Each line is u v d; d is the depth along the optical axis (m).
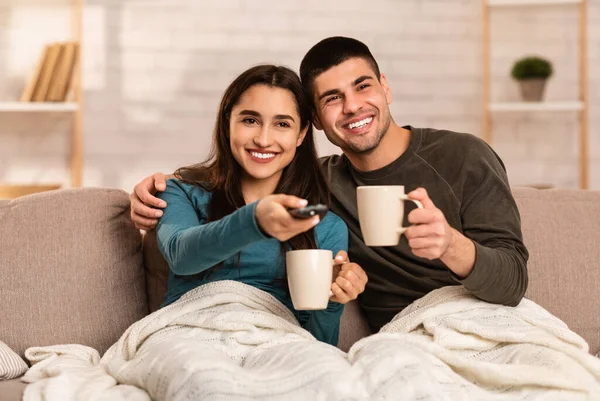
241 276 1.77
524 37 4.39
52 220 1.88
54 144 4.25
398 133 2.03
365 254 1.90
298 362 1.38
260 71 1.81
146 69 4.27
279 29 4.32
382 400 1.31
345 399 1.29
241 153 1.79
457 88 4.39
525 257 1.78
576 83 4.39
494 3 4.18
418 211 1.49
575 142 4.40
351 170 2.05
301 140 1.90
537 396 1.44
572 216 2.03
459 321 1.63
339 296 1.59
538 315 1.70
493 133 4.41
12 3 4.22
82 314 1.83
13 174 4.23
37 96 4.02
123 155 4.26
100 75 4.25
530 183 4.41
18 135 4.23
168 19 4.28
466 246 1.59
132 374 1.49
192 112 4.29
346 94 1.95
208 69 4.30
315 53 2.00
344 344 1.95
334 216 1.92
